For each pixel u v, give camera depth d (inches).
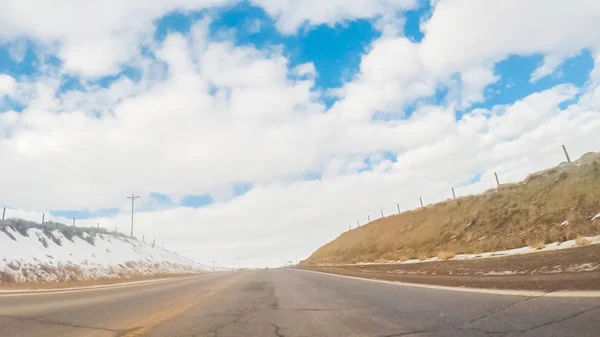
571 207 733.9
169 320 269.9
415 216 1759.4
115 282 1107.3
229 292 532.4
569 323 160.1
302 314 277.4
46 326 246.1
